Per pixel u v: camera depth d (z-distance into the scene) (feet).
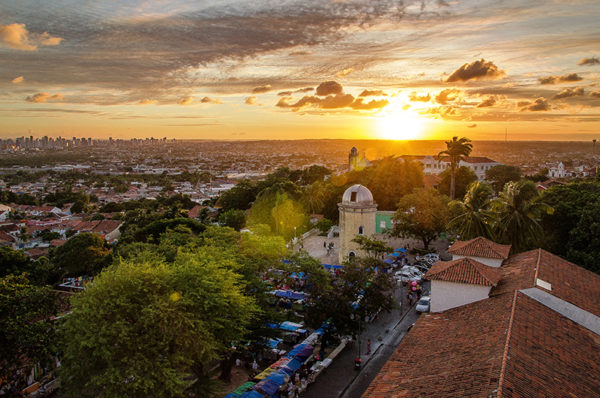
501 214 156.97
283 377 98.68
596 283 103.19
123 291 85.15
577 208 169.78
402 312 146.51
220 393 101.19
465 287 95.35
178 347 84.28
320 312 118.11
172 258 141.59
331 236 271.90
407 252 223.92
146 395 76.69
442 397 57.62
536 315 79.61
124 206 510.17
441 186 329.93
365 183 309.83
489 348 67.51
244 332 98.84
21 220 449.06
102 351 76.28
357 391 100.68
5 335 91.97
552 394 56.03
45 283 179.11
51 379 107.55
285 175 532.32
